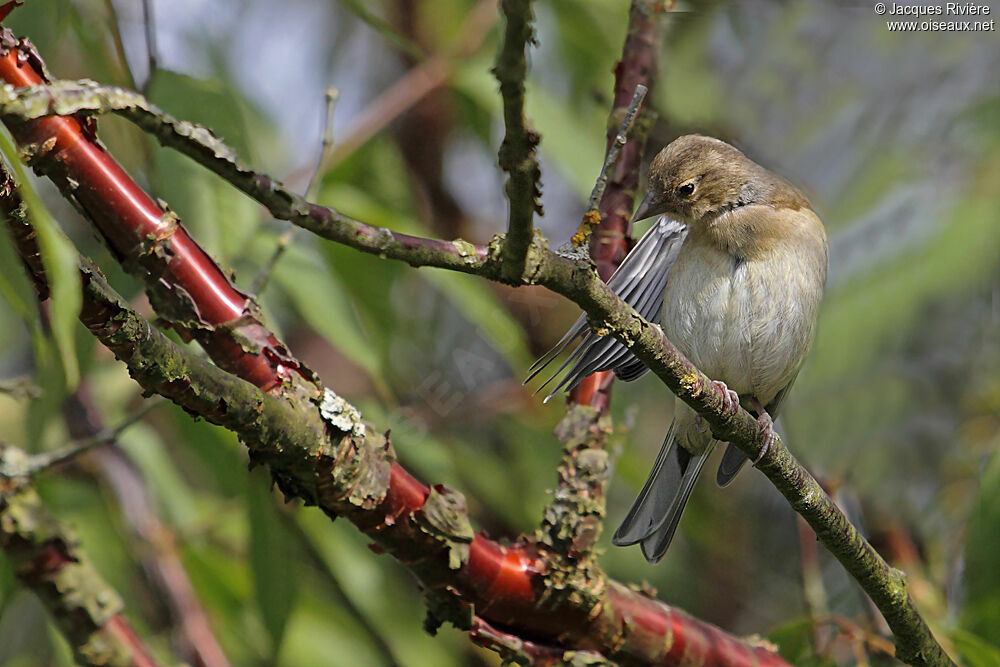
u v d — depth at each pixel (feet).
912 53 35.86
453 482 33.35
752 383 27.07
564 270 15.74
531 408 36.78
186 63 36.01
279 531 26.40
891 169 34.55
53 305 11.77
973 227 32.22
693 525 38.86
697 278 26.99
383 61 41.52
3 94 12.53
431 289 39.29
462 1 38.06
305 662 31.96
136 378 14.76
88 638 20.92
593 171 28.07
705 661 20.80
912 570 32.22
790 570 39.83
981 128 34.45
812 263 26.96
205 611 30.76
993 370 34.53
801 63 34.17
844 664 28.40
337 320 27.17
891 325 32.58
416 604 33.81
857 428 34.35
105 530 29.91
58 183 16.47
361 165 33.78
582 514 19.79
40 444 19.26
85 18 26.48
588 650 20.15
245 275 26.55
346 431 17.13
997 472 25.76
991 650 23.35
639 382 39.42
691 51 30.66
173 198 23.09
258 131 36.99
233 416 15.64
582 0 32.94
